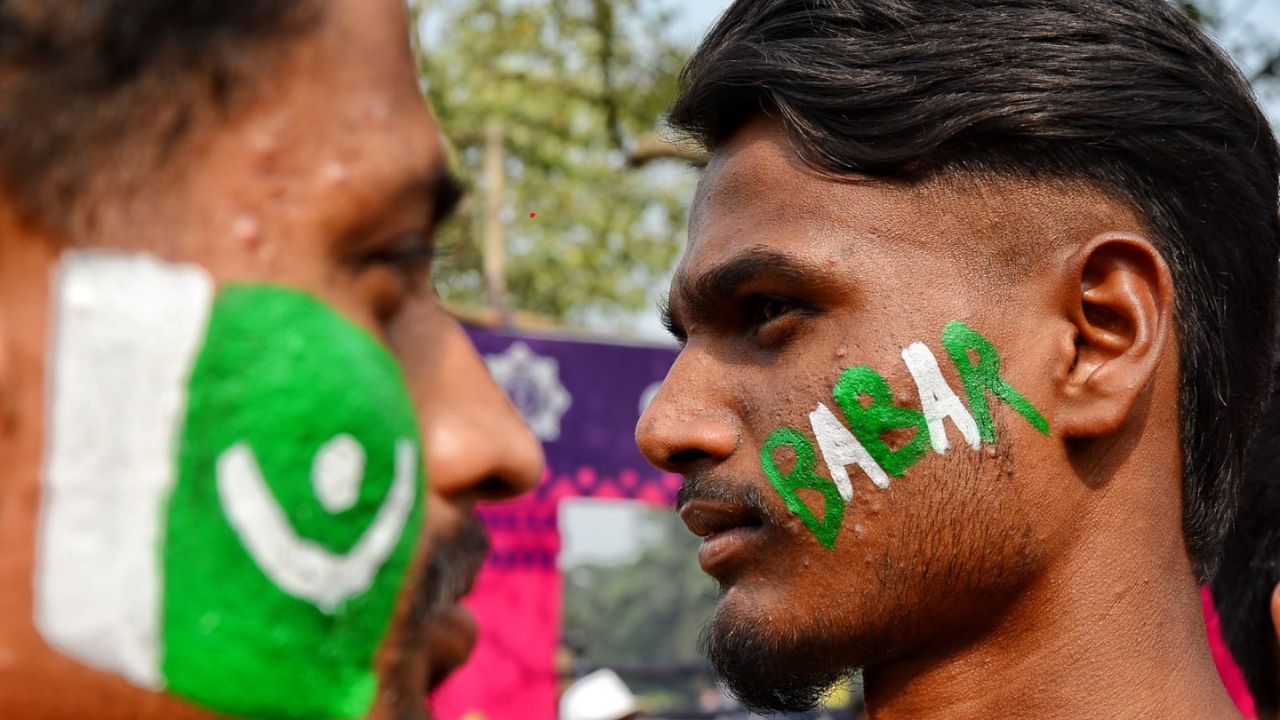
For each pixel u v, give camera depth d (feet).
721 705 30.12
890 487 5.00
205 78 2.47
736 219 5.32
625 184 34.83
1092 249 5.04
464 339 3.04
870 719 5.29
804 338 5.17
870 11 5.23
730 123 5.57
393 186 2.69
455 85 31.14
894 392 4.99
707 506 5.28
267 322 2.49
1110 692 5.00
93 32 2.38
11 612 2.32
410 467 2.69
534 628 15.48
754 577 5.21
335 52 2.64
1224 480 5.43
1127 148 5.11
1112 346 5.06
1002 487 4.96
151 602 2.38
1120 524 5.09
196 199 2.47
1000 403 4.99
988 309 5.03
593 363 15.90
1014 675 5.03
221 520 2.43
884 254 5.09
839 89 5.14
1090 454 5.07
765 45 5.35
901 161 5.07
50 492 2.32
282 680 2.49
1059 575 5.03
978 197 5.09
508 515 15.55
